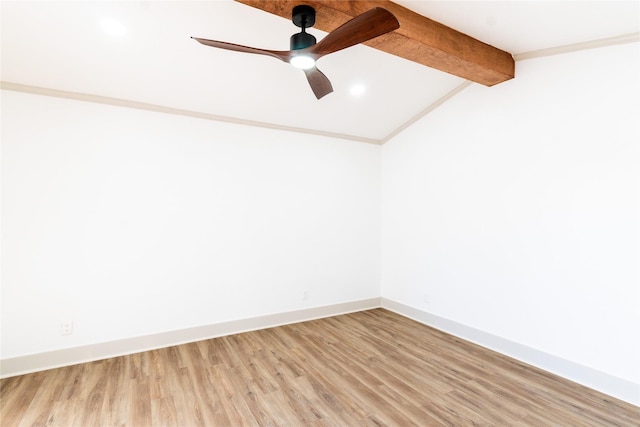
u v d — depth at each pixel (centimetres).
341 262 450
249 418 218
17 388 253
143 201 328
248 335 367
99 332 307
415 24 235
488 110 332
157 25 233
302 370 284
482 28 254
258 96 340
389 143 469
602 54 251
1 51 245
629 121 237
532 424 212
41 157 288
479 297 341
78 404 233
